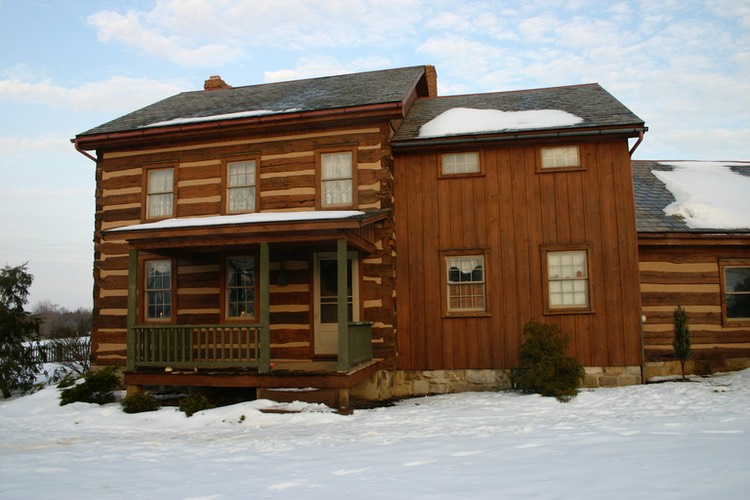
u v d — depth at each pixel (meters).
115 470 6.24
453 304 12.96
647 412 9.00
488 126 13.14
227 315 13.43
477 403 10.82
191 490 5.10
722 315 13.50
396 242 13.23
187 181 14.03
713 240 13.32
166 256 13.87
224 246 12.10
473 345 12.72
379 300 12.62
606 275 12.35
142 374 11.54
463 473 5.22
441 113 14.67
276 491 4.91
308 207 13.16
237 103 15.26
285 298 13.23
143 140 14.17
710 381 12.04
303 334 13.07
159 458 7.02
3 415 11.66
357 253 12.79
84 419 10.72
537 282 12.58
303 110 12.92
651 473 4.73
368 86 14.70
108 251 14.43
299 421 9.80
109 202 14.55
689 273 13.62
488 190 12.98
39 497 4.98
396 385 12.85
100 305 14.35
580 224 12.53
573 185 12.64
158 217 14.19
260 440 8.13
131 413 10.95
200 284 13.77
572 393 10.81
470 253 12.89
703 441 6.17
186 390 12.98
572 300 12.48
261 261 11.20
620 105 13.45
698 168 16.94
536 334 11.52
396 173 13.41
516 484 4.66
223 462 6.54
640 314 12.18
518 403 10.52
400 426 8.80
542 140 12.80
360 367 11.30
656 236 13.13
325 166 13.23
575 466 5.22
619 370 12.16
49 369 18.22
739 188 15.12
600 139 12.62
